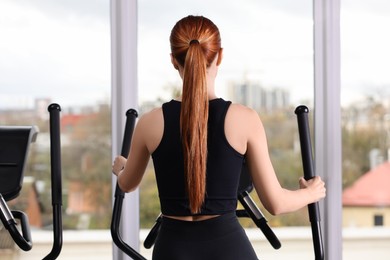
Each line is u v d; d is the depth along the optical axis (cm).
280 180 410
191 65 210
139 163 227
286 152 406
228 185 212
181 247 211
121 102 359
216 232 211
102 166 428
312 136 391
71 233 441
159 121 215
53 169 273
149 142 218
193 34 216
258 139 214
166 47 387
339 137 361
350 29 405
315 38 359
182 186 212
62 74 405
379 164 424
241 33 391
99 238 442
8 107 407
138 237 360
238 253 211
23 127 294
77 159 425
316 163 361
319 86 360
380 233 439
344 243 455
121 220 357
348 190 430
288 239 432
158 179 217
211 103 214
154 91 388
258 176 217
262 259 437
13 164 285
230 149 211
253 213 275
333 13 358
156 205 409
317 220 248
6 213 275
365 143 420
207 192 211
